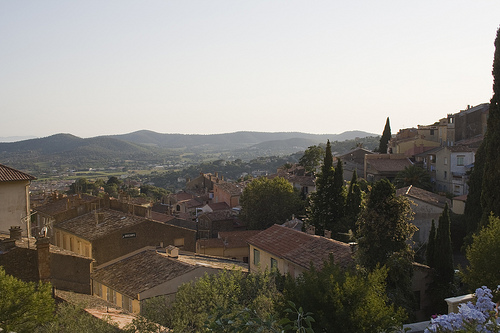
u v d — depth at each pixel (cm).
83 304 2481
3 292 1819
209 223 7381
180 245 4159
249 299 2344
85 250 3766
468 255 2103
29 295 1855
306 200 7512
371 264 2702
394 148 9756
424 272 2808
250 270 3931
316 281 1822
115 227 3869
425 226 4734
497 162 3306
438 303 2734
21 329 1783
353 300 1723
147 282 2959
